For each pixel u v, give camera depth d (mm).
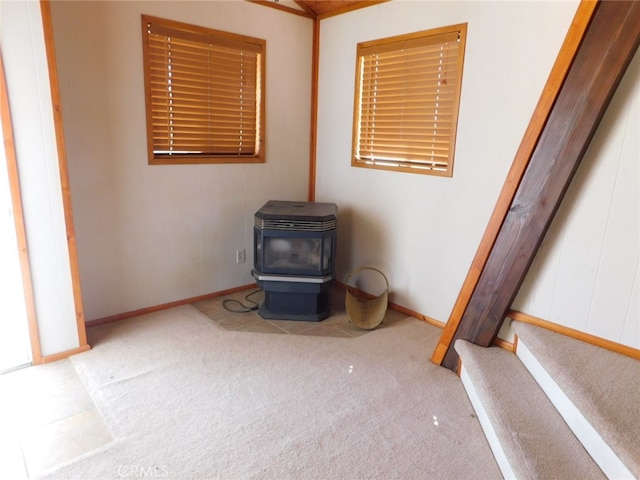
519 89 2734
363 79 3709
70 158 2914
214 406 2312
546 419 1973
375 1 3473
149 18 3084
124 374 2588
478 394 2207
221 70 3531
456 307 2684
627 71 2070
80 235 3041
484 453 2031
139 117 3166
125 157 3150
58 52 2766
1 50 2299
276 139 3982
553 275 2436
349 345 3037
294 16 3871
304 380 2582
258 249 3326
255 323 3338
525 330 2424
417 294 3523
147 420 2184
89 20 2848
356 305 3594
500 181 2906
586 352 2191
